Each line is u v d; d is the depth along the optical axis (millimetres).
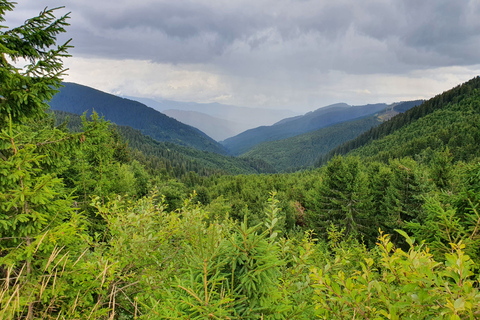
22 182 3527
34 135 4910
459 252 1586
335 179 21125
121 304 4137
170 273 4340
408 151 86375
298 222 27062
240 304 2596
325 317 2018
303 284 3123
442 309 1454
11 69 4078
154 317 2379
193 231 4777
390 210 17781
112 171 11359
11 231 3471
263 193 29422
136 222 4719
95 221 9055
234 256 2662
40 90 4344
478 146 65688
